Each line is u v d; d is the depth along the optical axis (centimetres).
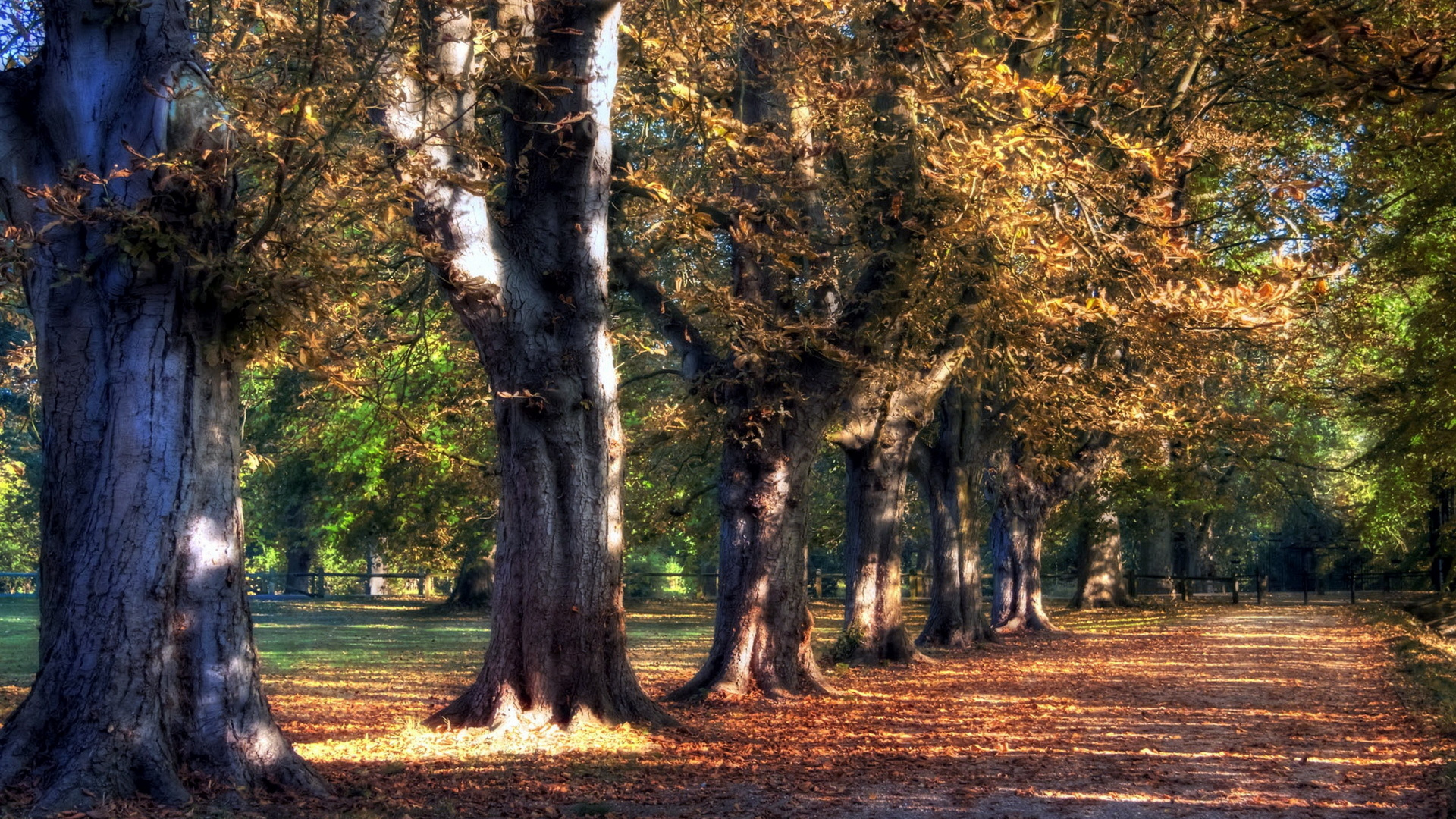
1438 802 786
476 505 3053
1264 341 1753
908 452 2028
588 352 1153
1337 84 690
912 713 1345
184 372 780
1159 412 2161
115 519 752
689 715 1317
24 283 789
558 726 1123
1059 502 3017
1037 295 1370
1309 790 845
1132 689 1577
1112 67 1617
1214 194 1742
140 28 779
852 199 1455
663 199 1195
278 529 4278
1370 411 2558
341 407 2430
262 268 710
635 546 2570
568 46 1122
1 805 688
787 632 1495
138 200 741
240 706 785
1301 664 1891
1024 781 895
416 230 1072
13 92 780
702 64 1398
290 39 739
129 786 723
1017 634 2808
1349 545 4722
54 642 748
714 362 1567
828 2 1209
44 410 774
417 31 852
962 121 1145
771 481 1495
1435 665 1706
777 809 794
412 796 822
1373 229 1950
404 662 2030
